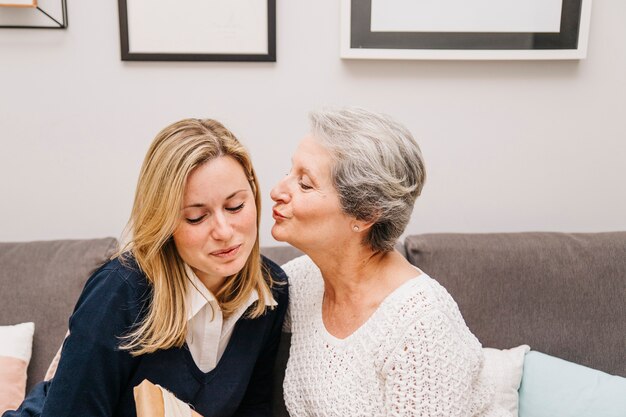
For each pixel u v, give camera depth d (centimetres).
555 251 151
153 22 158
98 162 167
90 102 163
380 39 163
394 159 98
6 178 165
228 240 94
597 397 132
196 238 93
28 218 168
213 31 161
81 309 96
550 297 149
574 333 147
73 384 93
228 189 93
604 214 183
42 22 157
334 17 164
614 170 181
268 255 156
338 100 170
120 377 100
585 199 182
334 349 106
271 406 130
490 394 110
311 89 168
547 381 137
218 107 167
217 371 109
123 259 102
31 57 159
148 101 165
